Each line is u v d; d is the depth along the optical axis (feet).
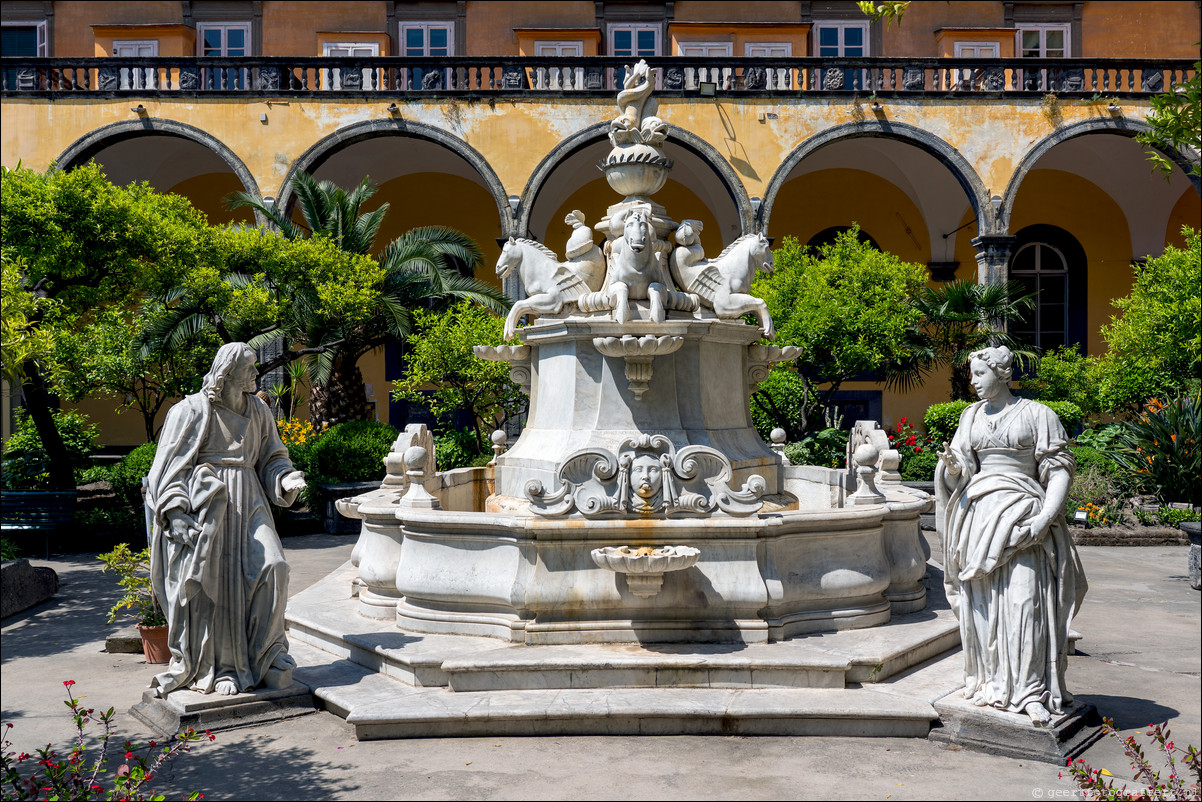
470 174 85.51
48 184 39.47
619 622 18.81
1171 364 57.31
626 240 22.33
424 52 83.20
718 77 70.18
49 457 44.96
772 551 19.13
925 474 52.49
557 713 16.24
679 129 68.80
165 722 16.92
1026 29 83.97
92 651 23.47
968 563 15.92
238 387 17.69
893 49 83.20
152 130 68.64
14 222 38.14
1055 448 15.61
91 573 34.94
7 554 32.76
